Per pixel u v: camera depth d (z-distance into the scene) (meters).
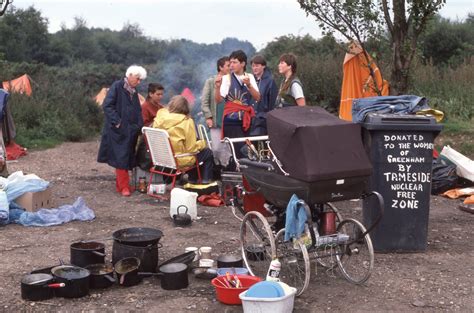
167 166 9.05
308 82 18.48
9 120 12.42
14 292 5.49
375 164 6.66
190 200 8.02
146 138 9.18
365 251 6.68
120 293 5.48
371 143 6.67
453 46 30.53
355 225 5.93
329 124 5.35
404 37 10.38
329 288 5.65
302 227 5.23
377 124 6.56
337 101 18.28
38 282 5.29
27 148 16.00
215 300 5.32
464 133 14.52
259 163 5.74
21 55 52.28
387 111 6.91
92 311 5.10
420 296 5.49
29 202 8.02
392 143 6.63
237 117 8.99
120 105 9.45
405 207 6.69
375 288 5.66
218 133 10.02
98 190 10.06
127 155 9.48
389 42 10.89
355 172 5.30
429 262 6.45
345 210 8.67
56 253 6.59
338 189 5.32
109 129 9.46
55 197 9.45
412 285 5.75
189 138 8.94
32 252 6.62
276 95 9.12
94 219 8.05
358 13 10.27
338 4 10.37
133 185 10.18
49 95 21.05
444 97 17.17
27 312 5.09
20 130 17.17
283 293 4.81
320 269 6.14
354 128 5.43
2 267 6.13
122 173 9.62
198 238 7.19
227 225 7.79
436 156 10.70
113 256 5.82
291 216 5.27
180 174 9.34
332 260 6.11
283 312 4.76
